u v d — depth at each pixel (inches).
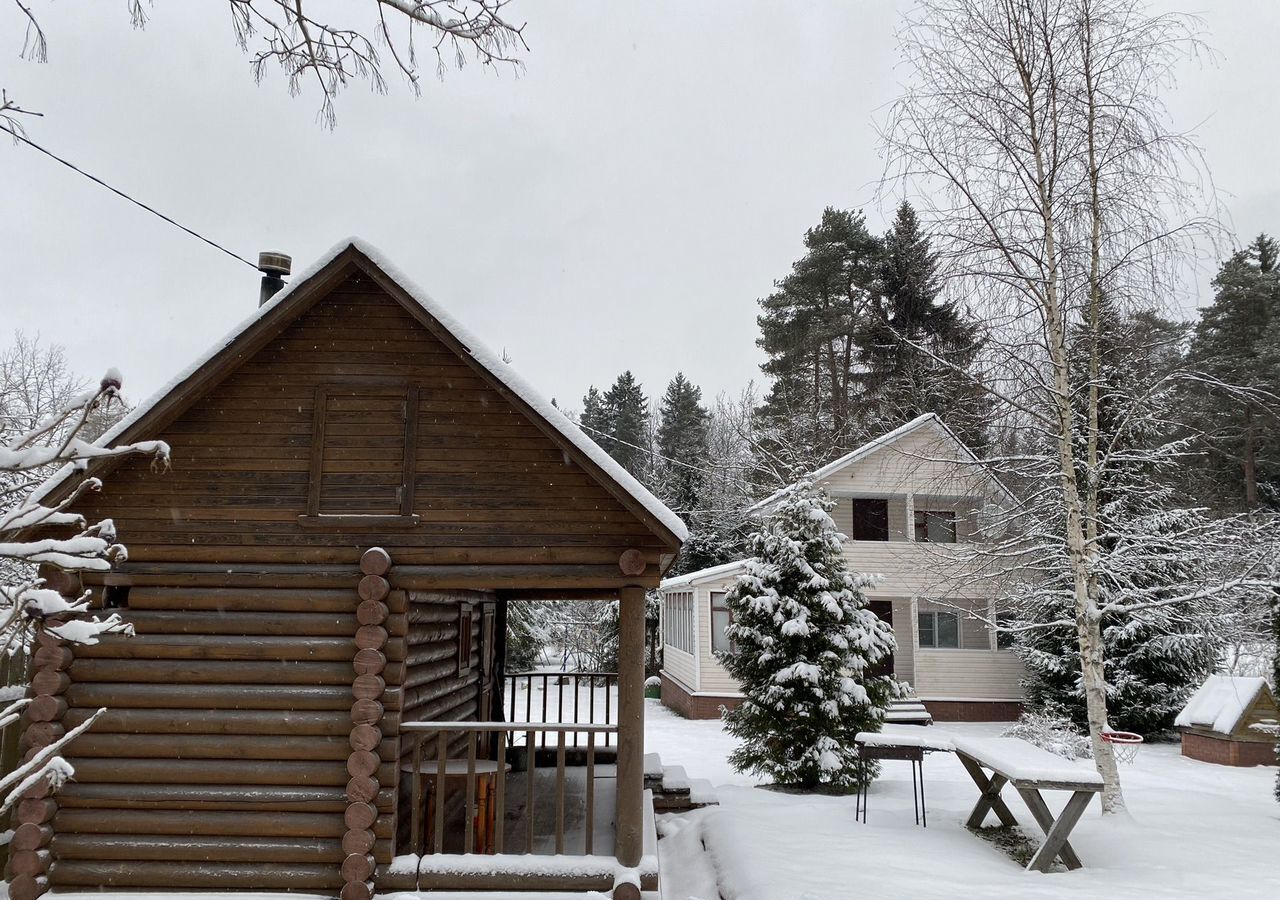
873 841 328.2
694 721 872.9
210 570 281.1
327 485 286.8
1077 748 649.6
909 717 827.4
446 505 286.0
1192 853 311.6
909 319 1059.3
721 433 1736.0
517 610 1081.4
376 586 274.7
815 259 1310.3
